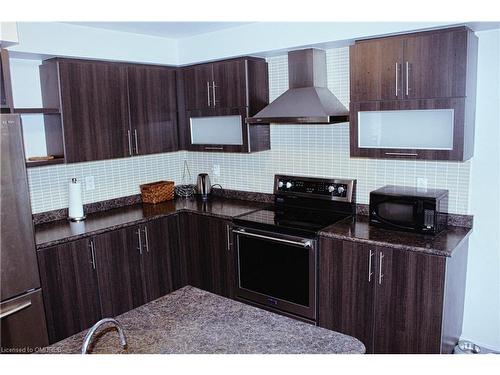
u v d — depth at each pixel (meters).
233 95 3.52
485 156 2.74
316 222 3.12
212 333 1.59
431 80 2.52
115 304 3.27
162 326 1.65
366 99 2.78
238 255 3.34
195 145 3.93
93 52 3.28
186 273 3.80
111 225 3.22
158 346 1.50
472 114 2.64
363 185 3.28
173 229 3.67
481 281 2.88
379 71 2.70
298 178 3.52
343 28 2.86
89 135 3.32
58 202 3.48
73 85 3.18
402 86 2.62
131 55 3.55
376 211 2.87
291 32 3.12
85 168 3.65
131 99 3.59
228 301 1.88
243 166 4.02
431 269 2.44
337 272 2.82
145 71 3.68
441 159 2.57
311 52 3.15
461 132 2.47
